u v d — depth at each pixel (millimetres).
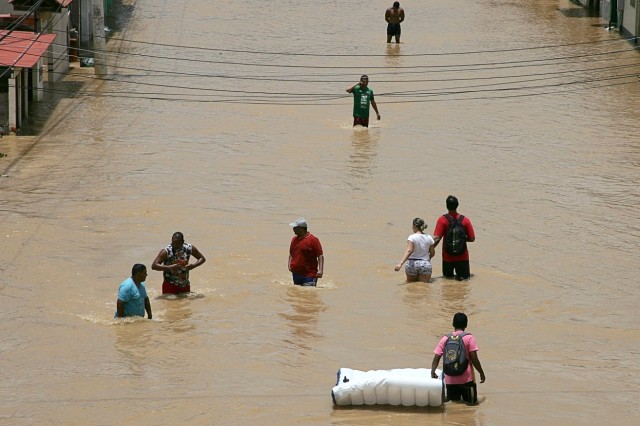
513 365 38375
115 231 55906
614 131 82625
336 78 104812
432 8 148250
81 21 119562
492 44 122062
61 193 63375
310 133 81875
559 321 43500
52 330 41469
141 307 42875
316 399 34781
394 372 34594
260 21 137000
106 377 36625
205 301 45156
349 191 65125
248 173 69188
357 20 139500
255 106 91750
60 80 101438
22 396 35000
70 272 49156
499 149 76875
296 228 47250
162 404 34281
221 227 56969
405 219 59156
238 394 35156
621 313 44625
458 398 34719
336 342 40375
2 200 61656
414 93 98062
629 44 119750
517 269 50594
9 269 49344
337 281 48469
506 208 61500
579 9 145250
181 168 70125
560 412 33812
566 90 98812
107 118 85875
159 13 140750
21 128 81625
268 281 48031
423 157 74438
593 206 61938
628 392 35719
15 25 83625
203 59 113000
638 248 54062
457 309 44781
